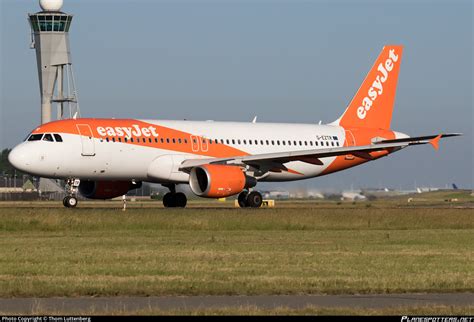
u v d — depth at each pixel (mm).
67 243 105875
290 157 170750
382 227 140375
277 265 84438
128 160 163000
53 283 71125
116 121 165250
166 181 168625
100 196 173000
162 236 117312
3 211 131250
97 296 66375
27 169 155500
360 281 73688
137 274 77438
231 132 178625
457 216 145500
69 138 157625
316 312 59000
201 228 131500
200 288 69312
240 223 134125
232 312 58750
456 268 83438
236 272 79000
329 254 95000
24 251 95750
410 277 76688
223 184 160375
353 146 180500
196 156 171500
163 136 167875
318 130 192750
